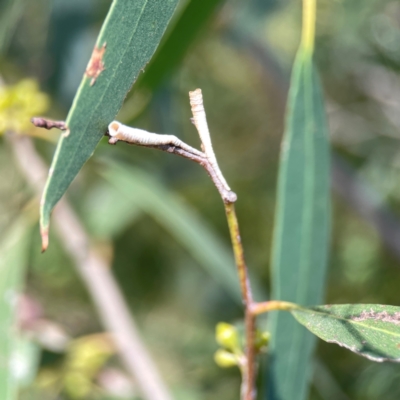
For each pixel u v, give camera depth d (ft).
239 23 2.39
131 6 0.98
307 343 1.20
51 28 1.99
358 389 2.30
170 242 2.97
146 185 1.75
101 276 1.69
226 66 2.94
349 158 3.03
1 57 1.98
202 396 2.28
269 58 2.60
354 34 2.99
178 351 2.67
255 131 3.14
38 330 1.71
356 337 0.97
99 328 2.89
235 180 3.14
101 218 2.10
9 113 1.46
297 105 1.28
